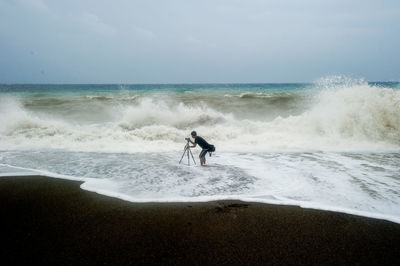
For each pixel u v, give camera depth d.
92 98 26.61
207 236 3.96
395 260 3.38
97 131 12.30
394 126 11.41
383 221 4.46
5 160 8.55
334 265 3.26
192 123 14.69
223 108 21.20
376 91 12.45
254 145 10.96
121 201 5.33
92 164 8.12
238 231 4.11
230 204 5.16
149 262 3.31
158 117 14.91
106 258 3.41
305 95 28.17
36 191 5.86
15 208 4.98
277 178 6.74
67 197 5.52
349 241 3.83
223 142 11.43
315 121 12.67
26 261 3.34
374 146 10.59
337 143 11.05
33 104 22.08
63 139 11.31
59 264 3.28
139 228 4.21
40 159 8.72
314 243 3.76
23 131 12.07
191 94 33.09
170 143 11.26
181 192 5.81
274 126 13.41
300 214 4.72
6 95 29.91
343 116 12.04
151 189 6.00
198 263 3.29
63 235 4.00
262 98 26.39
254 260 3.35
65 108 20.78
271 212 4.81
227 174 7.09
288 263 3.29
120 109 20.91
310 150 10.13
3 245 3.72
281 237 3.92
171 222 4.42
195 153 9.78
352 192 5.77
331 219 4.52
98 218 4.57
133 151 10.02
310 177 6.80
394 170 7.39
